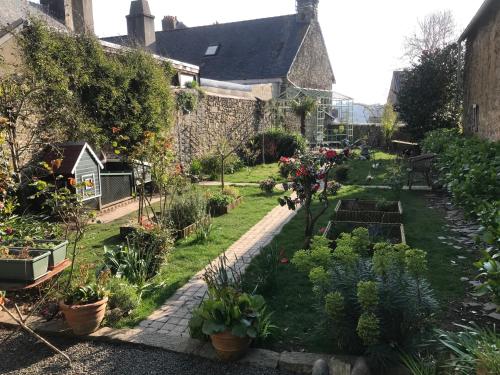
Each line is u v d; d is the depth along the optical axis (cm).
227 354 301
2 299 351
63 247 427
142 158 636
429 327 295
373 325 263
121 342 337
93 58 862
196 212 673
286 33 2381
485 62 1055
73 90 824
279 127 1861
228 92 1698
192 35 2580
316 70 2598
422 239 578
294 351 313
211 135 1438
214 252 564
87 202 783
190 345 324
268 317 335
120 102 916
